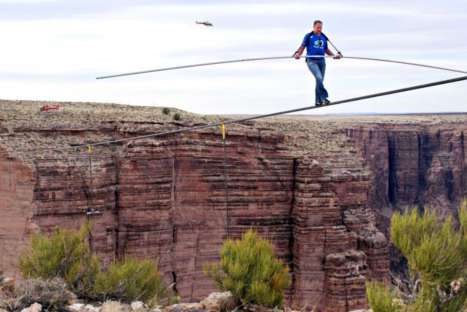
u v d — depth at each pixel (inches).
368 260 2194.9
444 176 5600.4
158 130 2102.6
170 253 2082.9
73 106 2723.9
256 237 1014.4
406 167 5526.6
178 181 2129.7
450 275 699.4
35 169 1841.8
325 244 2176.4
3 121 1968.5
